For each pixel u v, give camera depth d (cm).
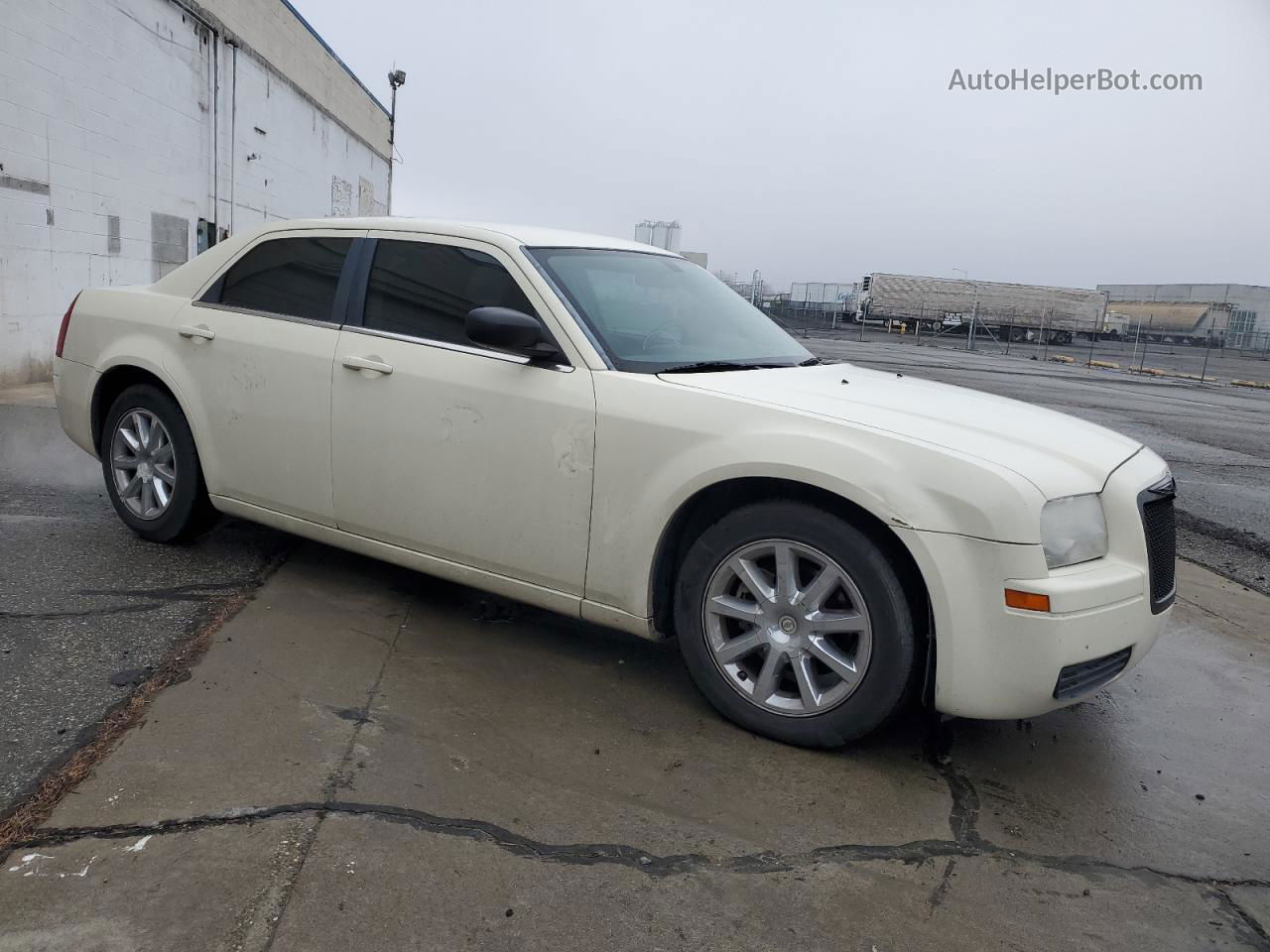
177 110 1300
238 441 415
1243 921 238
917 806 280
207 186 1425
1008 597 270
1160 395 2028
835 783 289
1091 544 287
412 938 210
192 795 255
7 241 938
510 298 356
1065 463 295
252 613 386
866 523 289
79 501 539
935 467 277
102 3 1084
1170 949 225
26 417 795
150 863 227
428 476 361
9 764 264
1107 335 4878
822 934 222
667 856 247
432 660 356
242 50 1542
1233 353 4553
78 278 1070
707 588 316
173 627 366
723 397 312
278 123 1766
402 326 376
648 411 317
